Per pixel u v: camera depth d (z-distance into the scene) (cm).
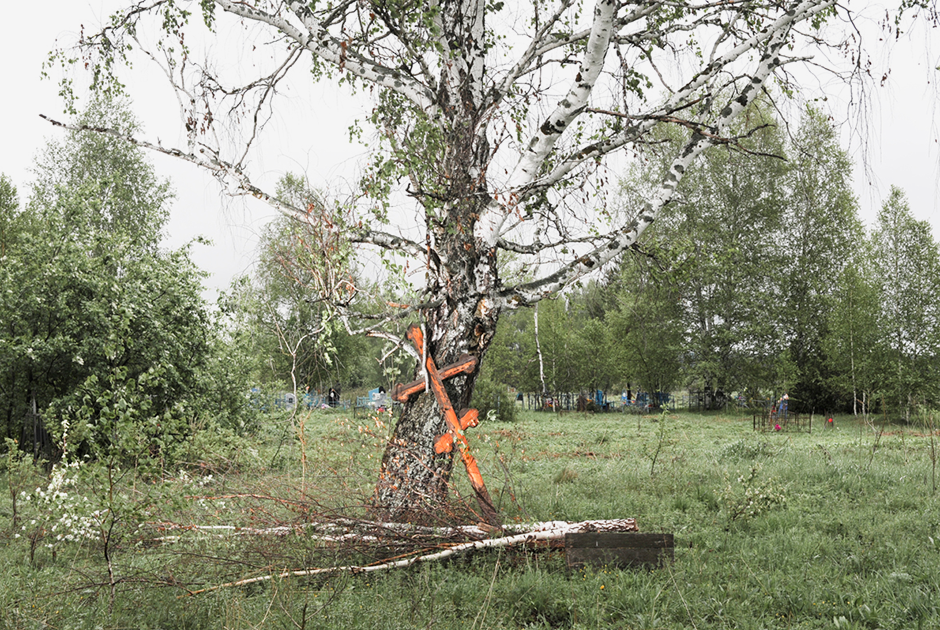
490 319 712
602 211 816
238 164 746
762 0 741
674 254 845
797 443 1895
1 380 1348
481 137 731
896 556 554
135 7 823
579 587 489
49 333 1314
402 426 696
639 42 786
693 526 698
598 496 877
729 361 3884
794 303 3838
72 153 3134
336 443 915
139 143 757
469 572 529
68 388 1327
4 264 1310
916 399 3039
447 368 674
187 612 443
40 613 428
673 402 4244
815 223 3666
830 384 3528
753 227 3631
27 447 1313
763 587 483
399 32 700
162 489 505
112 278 1337
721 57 711
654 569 532
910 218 3347
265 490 677
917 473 1014
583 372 4006
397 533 568
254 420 1505
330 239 648
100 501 471
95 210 1438
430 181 696
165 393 1327
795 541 601
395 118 812
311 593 475
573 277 713
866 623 433
